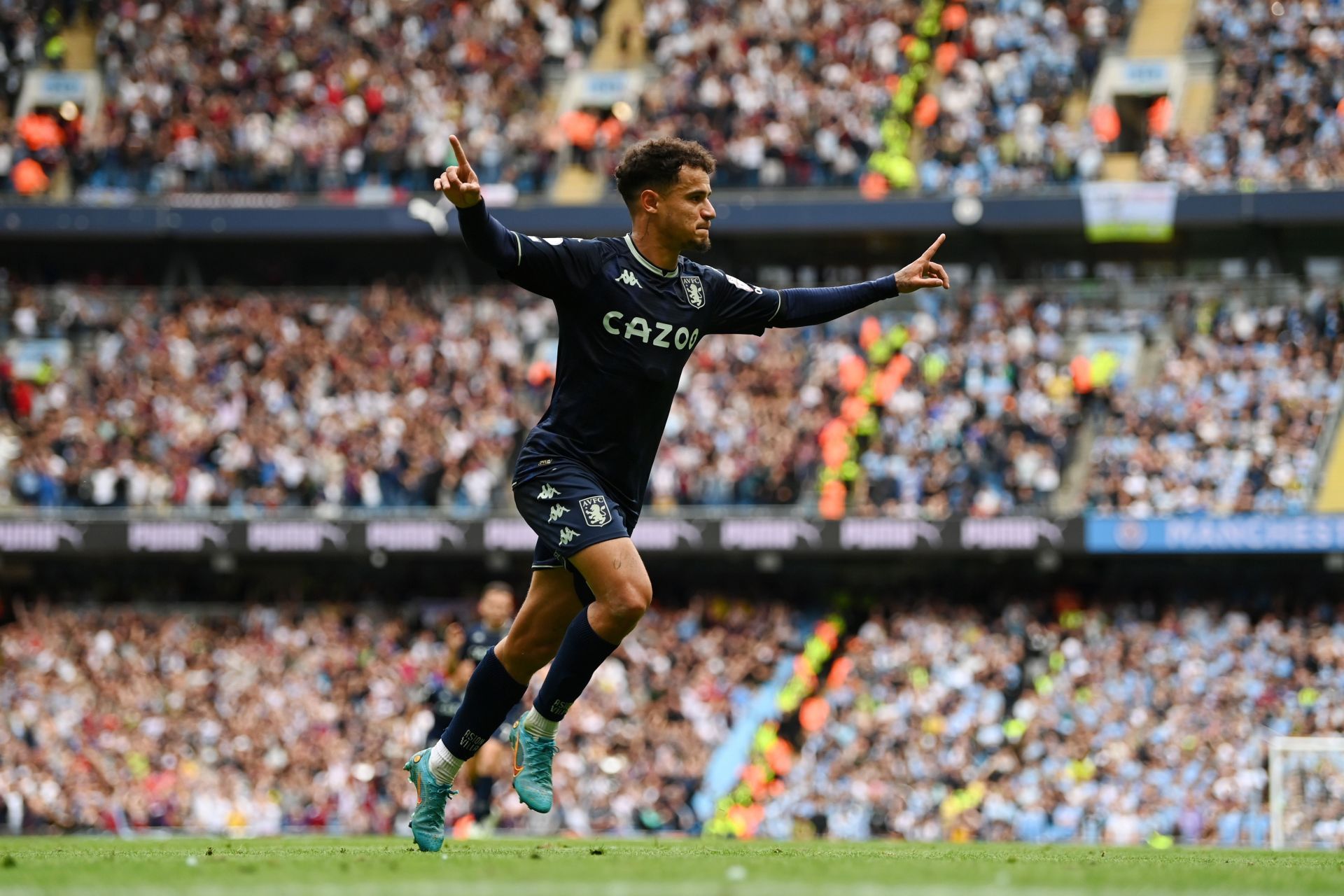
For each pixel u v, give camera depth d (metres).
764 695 48.16
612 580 11.13
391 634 51.38
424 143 60.69
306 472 52.56
